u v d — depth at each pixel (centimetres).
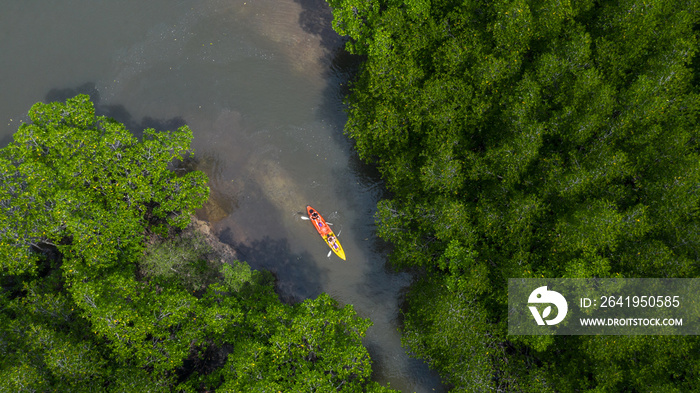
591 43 3716
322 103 4891
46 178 3506
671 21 3494
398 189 4075
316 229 4731
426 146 3812
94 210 3512
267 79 4903
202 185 4025
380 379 4572
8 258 3472
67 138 3581
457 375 3494
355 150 4812
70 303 3603
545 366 3475
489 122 3719
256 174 4781
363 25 3894
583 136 3353
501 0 3566
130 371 3312
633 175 3416
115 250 3647
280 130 4834
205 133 4816
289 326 3556
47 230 3516
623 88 3494
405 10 3925
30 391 3055
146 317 3369
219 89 4872
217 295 3872
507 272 3381
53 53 4884
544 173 3447
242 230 4738
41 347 3275
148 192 3741
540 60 3497
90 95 4831
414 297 4009
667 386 3111
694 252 3178
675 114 3450
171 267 4066
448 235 3609
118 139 3678
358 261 4725
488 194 3619
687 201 3138
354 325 3528
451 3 3891
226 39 4938
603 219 3116
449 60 3631
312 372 3181
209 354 4275
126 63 4881
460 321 3425
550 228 3438
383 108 3697
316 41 4950
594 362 3291
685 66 3681
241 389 3238
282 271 4712
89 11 4953
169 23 4941
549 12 3488
